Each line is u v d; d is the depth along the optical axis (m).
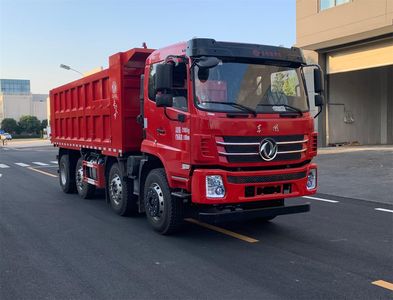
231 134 6.34
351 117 26.25
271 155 6.60
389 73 28.02
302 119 6.94
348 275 5.44
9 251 6.65
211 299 4.75
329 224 8.22
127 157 8.84
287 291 4.94
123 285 5.20
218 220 6.40
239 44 6.71
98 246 6.88
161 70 6.57
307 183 7.08
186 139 6.59
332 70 23.92
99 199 11.45
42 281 5.37
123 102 8.66
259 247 6.71
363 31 21.25
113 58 8.93
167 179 7.18
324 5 23.53
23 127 126.50
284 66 7.08
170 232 7.36
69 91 11.97
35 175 18.09
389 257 6.17
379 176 14.04
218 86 6.53
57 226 8.30
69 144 12.08
